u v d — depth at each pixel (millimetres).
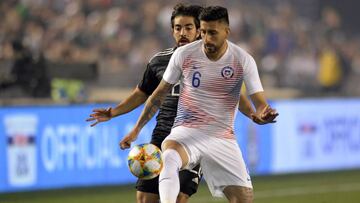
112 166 38000
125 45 55844
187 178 20875
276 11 66000
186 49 19734
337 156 45656
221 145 19734
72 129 36750
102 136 37625
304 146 44188
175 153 19344
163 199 18703
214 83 19609
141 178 19594
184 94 19969
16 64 40188
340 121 45688
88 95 46531
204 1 62938
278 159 43125
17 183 35281
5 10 53000
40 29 53344
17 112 35281
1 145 34812
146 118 20234
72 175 36750
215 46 19125
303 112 44031
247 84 19609
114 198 35156
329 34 66875
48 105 36125
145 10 59000
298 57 61844
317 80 61250
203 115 19781
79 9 56969
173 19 21406
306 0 68625
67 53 49312
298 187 39094
